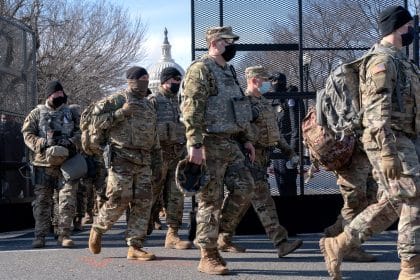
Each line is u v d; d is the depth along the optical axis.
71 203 9.52
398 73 5.49
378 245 9.07
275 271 7.20
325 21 10.43
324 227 10.33
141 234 8.05
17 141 12.20
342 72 5.79
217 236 6.96
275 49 10.35
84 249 9.18
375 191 7.97
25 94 12.61
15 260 8.23
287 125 10.26
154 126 8.11
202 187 6.73
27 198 12.46
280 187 10.25
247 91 8.54
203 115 6.73
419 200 5.36
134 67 8.08
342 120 5.85
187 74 6.75
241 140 7.16
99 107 7.87
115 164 7.84
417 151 5.54
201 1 10.21
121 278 6.89
